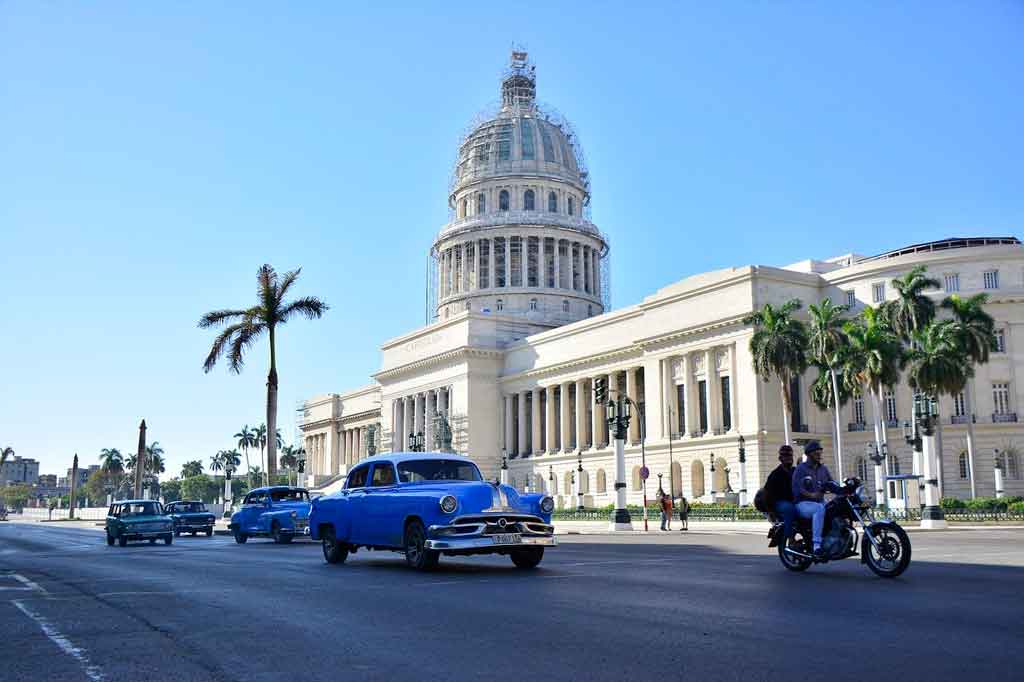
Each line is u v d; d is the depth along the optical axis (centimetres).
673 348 8025
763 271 7244
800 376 7338
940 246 7469
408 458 2044
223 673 806
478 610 1174
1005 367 6738
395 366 12506
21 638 1007
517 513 1809
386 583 1559
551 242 12862
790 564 1686
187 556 2570
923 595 1269
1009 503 5212
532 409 10381
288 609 1216
